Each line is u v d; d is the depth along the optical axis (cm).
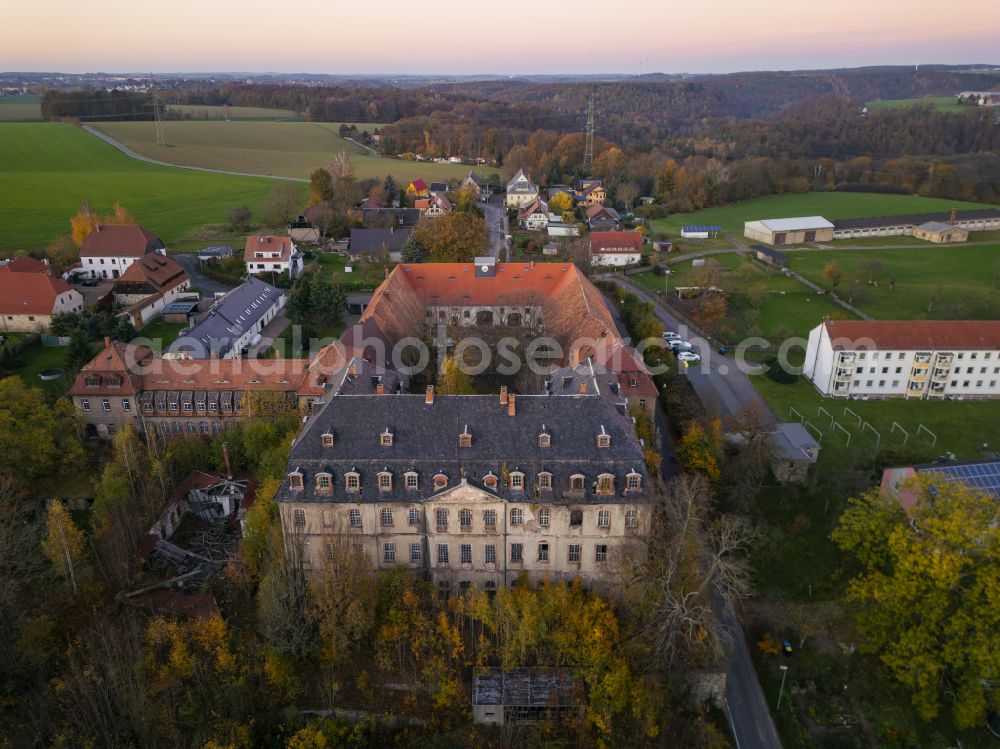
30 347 14962
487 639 7550
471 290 16038
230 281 19825
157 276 17662
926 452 11825
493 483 7869
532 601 7294
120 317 15338
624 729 7012
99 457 10894
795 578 9231
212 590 8362
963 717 6975
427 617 7556
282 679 7050
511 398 8319
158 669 7019
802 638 8319
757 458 10562
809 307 18812
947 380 13712
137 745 6594
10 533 8475
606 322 12738
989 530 7100
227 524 9612
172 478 10081
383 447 8062
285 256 19875
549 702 6962
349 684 7269
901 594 7281
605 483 7831
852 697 7756
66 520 8131
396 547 8125
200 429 11344
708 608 7581
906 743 7269
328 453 8019
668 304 18988
